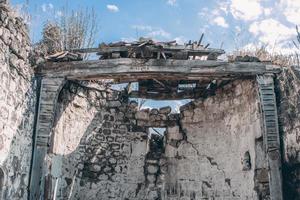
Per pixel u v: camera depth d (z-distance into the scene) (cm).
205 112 1040
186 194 1016
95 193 1003
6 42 648
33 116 801
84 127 1012
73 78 855
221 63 860
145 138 1080
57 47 1037
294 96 777
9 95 671
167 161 1069
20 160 728
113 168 1038
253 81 887
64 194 938
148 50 859
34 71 819
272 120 816
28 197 758
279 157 791
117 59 861
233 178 932
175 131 1080
